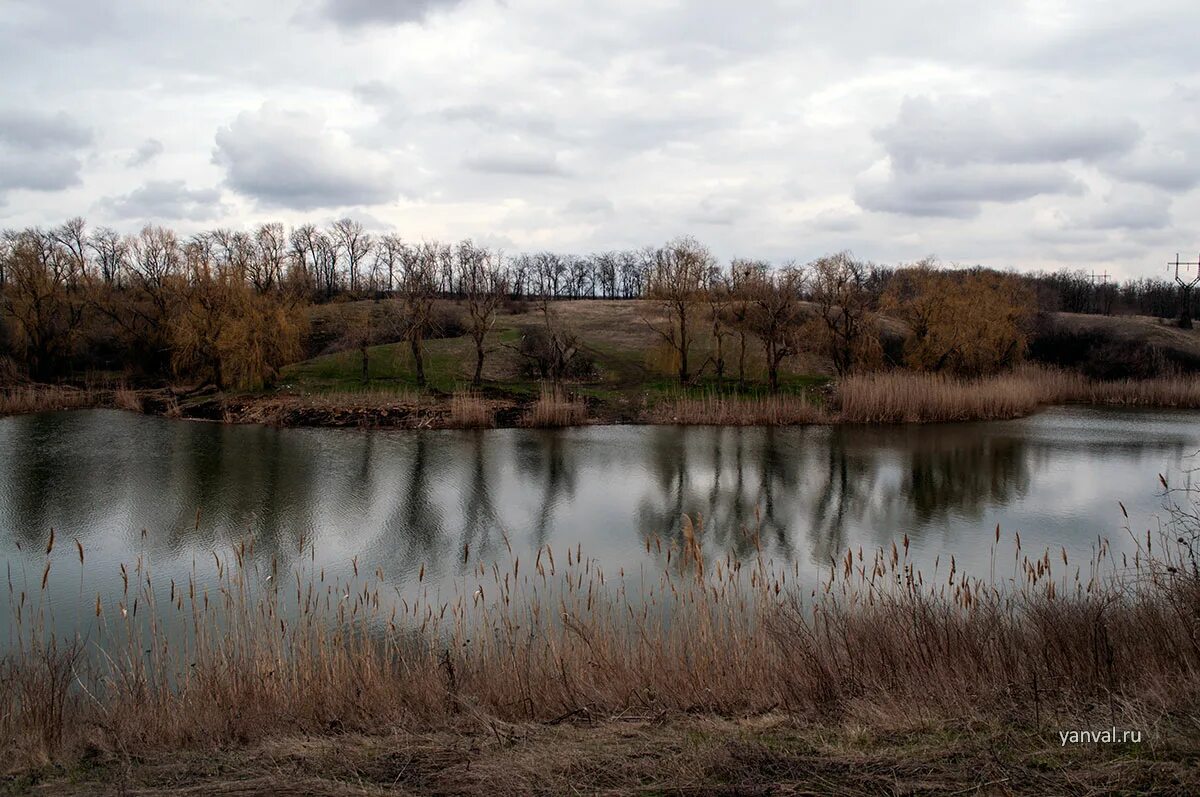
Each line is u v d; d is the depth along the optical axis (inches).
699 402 1728.6
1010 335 2031.3
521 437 1471.5
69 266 2108.8
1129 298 4057.6
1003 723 275.6
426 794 242.4
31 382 1950.1
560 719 327.3
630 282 4315.9
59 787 265.0
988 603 432.1
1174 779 223.8
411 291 1946.4
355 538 834.8
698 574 512.1
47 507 935.7
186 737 321.4
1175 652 333.4
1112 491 1048.2
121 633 542.0
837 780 236.5
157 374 2146.9
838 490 1062.4
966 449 1353.3
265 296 1877.5
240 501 978.7
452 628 544.1
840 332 1903.3
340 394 1744.6
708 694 346.9
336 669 394.3
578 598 553.3
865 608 454.0
